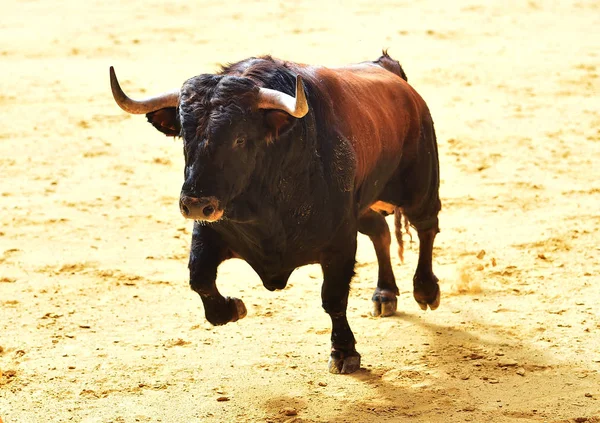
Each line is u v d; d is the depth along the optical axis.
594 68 47.56
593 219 27.58
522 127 38.22
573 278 22.52
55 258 25.08
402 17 60.53
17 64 50.34
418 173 20.31
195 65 49.94
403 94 20.17
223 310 17.12
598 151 35.03
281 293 22.16
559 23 58.38
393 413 15.61
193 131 14.84
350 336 17.45
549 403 15.79
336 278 17.12
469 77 46.56
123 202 30.27
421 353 18.30
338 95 17.55
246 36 56.31
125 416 15.75
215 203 14.73
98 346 19.08
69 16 62.75
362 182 17.95
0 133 38.44
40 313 21.14
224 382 17.09
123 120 40.38
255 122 15.10
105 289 22.75
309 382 16.98
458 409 15.63
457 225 27.27
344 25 58.69
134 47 54.12
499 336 19.06
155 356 18.45
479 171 32.88
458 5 63.62
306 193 16.19
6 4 67.19
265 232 16.19
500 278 22.70
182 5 65.50
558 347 18.31
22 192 31.38
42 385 17.09
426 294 20.47
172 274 23.83
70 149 36.44
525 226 27.03
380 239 20.53
